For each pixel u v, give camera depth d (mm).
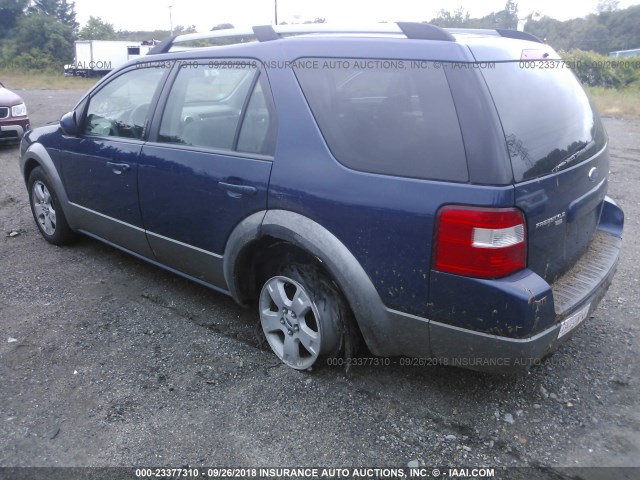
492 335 2402
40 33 59594
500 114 2393
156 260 3963
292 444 2605
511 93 2527
